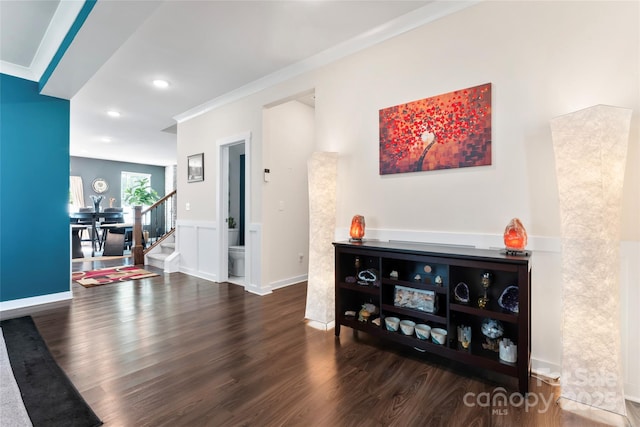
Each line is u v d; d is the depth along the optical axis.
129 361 2.12
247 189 4.00
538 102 1.96
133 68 3.34
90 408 1.61
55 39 2.75
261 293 3.81
